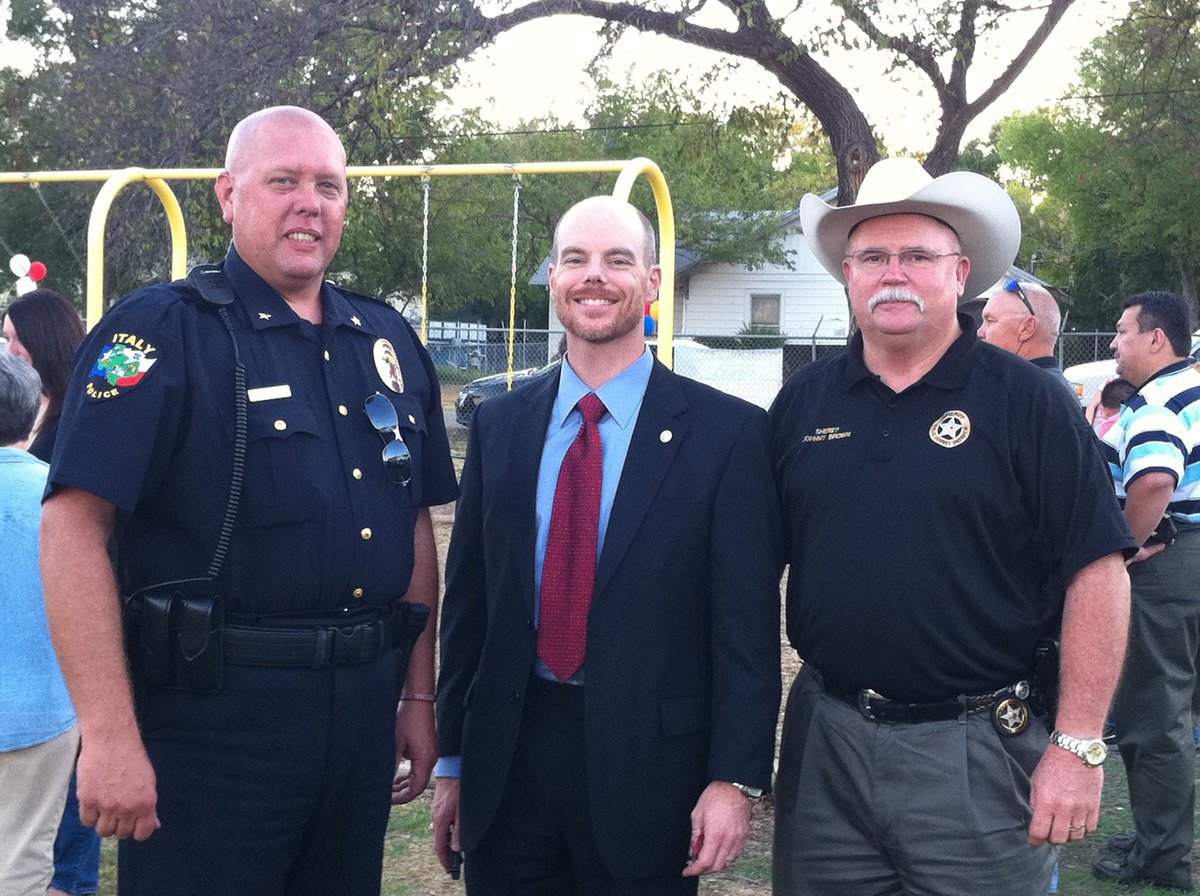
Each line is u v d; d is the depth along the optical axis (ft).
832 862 8.13
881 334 7.90
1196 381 12.85
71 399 7.18
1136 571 12.61
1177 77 58.13
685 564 8.07
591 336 8.21
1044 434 7.63
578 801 8.13
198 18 42.68
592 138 95.55
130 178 22.12
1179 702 12.60
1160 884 12.80
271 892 7.51
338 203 7.93
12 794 8.62
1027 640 7.80
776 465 8.45
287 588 7.38
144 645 7.25
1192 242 90.02
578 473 8.26
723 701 7.94
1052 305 13.05
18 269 22.52
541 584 8.22
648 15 42.52
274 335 7.71
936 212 8.04
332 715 7.54
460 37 41.45
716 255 86.94
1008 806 7.76
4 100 55.16
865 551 7.77
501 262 103.35
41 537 7.01
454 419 49.06
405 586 8.08
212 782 7.31
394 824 14.16
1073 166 100.83
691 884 8.34
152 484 7.22
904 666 7.70
